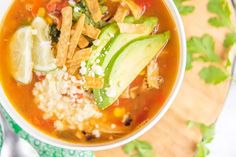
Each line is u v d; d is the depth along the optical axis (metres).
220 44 0.48
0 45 0.43
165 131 0.48
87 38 0.43
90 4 0.42
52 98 0.43
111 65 0.43
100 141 0.44
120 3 0.42
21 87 0.43
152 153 0.48
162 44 0.42
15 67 0.43
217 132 0.50
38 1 0.43
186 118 0.48
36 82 0.43
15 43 0.43
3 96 0.43
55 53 0.43
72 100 0.43
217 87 0.48
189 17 0.47
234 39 0.47
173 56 0.42
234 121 0.50
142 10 0.42
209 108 0.48
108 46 0.42
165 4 0.42
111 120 0.43
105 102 0.43
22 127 0.43
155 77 0.43
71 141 0.44
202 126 0.48
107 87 0.43
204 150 0.48
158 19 0.42
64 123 0.43
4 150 0.48
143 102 0.43
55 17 0.43
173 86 0.43
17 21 0.43
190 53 0.48
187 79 0.48
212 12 0.47
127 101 0.43
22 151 0.48
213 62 0.48
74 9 0.42
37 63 0.43
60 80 0.43
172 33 0.42
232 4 0.47
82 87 0.43
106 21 0.43
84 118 0.43
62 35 0.42
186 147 0.48
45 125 0.44
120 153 0.48
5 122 0.48
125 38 0.42
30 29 0.43
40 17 0.43
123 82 0.43
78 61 0.42
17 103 0.43
